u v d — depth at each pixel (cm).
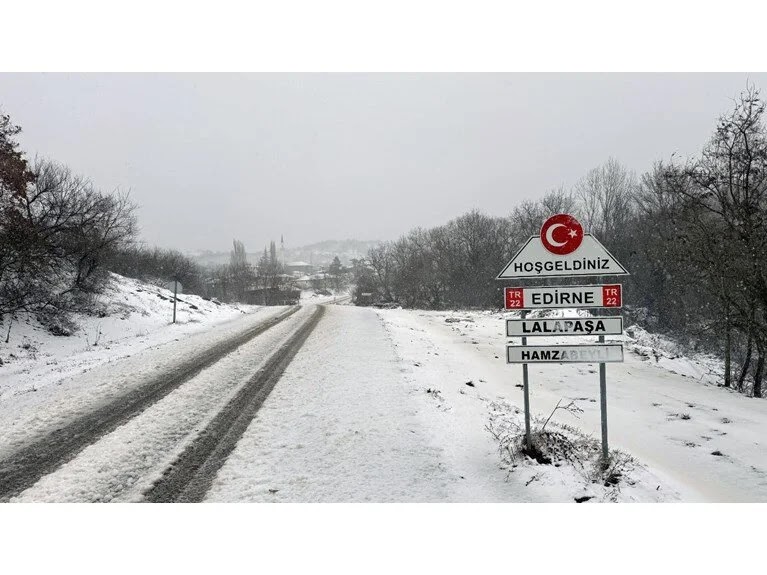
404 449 624
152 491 515
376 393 877
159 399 858
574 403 1045
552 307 627
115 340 1773
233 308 3394
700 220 1384
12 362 1367
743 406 1055
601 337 614
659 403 1061
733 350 1664
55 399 871
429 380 1016
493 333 2036
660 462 716
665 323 2764
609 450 671
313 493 511
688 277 1465
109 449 629
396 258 6544
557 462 604
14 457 607
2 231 1541
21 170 1683
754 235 1297
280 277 8088
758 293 1306
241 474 555
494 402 941
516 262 637
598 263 623
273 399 855
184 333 1847
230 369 1104
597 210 3934
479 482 544
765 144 1302
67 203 1923
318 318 2348
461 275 5112
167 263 4944
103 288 2256
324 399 845
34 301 1720
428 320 2545
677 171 1428
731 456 746
